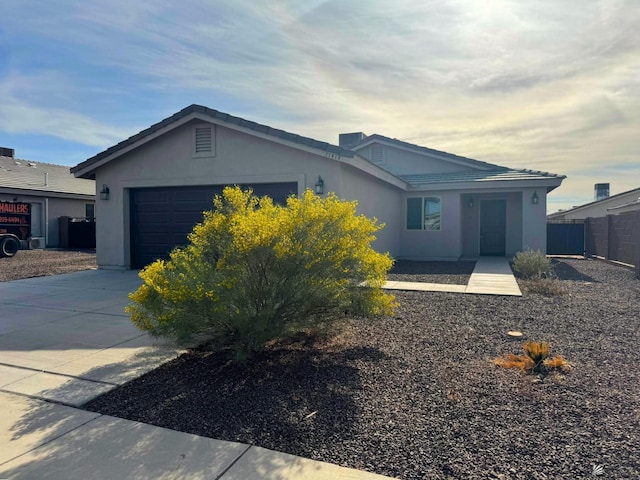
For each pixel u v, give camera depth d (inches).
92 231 1021.2
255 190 470.3
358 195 496.1
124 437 138.9
